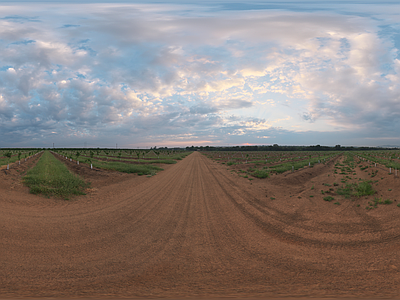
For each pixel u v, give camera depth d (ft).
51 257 20.65
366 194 47.26
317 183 69.82
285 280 17.25
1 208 34.99
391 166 87.20
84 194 49.70
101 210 37.76
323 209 39.45
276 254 22.24
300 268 19.30
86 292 15.26
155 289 15.80
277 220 33.68
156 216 34.81
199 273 18.30
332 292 15.43
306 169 109.70
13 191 46.42
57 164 107.45
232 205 42.34
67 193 47.65
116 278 17.34
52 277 17.24
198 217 34.68
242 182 71.77
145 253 22.03
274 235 27.63
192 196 49.90
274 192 55.88
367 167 101.45
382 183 57.67
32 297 14.43
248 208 40.37
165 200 45.73
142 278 17.40
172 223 31.65
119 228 29.14
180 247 23.63
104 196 49.16
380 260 20.45
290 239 26.32
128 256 21.30
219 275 18.01
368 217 33.73
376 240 25.08
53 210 36.58
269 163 165.37
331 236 27.02
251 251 22.93
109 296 14.79
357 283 16.72
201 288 15.98
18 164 106.63
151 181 72.38
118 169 97.45
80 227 29.12
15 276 17.13
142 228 29.35
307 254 22.25
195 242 25.08
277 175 88.28
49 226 28.89
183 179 77.20
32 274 17.57
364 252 22.35
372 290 15.67
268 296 14.87
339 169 112.57
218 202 44.57
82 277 17.38
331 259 21.06
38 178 57.82
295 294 15.15
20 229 27.07
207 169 114.21
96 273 18.06
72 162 131.54
